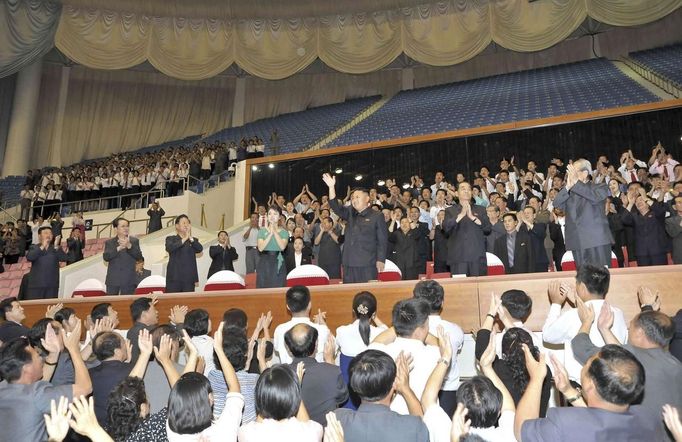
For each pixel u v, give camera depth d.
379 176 12.73
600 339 3.11
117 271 6.34
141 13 19.34
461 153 12.35
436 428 2.44
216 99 22.95
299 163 13.25
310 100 22.83
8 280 12.01
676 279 4.01
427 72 22.20
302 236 8.36
